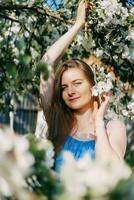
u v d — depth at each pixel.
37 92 4.39
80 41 4.40
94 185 1.27
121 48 4.35
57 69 2.79
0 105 4.95
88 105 2.74
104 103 2.67
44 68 1.94
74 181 1.30
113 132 2.60
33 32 4.83
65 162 1.37
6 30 4.96
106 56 4.44
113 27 4.13
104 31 4.18
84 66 2.76
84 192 1.26
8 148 1.32
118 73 4.53
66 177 1.33
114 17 4.06
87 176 1.29
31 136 1.62
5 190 1.30
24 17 4.82
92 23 4.03
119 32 4.18
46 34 4.85
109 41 4.29
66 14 4.55
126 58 4.47
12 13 4.90
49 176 1.45
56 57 2.94
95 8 3.97
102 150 2.48
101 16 3.96
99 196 1.25
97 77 4.28
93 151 2.59
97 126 2.57
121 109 4.48
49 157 1.83
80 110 2.73
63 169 1.35
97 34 4.23
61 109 2.78
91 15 3.98
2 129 1.42
